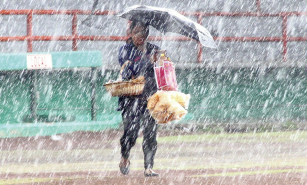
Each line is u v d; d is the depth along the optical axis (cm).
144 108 2314
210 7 6000
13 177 2352
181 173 2441
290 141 3878
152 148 2345
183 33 2459
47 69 4566
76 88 4706
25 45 5603
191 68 4791
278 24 6006
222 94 5006
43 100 4628
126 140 2355
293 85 5138
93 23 3197
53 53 4341
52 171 2539
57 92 4659
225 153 3209
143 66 2286
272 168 2588
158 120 2238
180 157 3045
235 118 5041
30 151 3366
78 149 3462
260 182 2173
